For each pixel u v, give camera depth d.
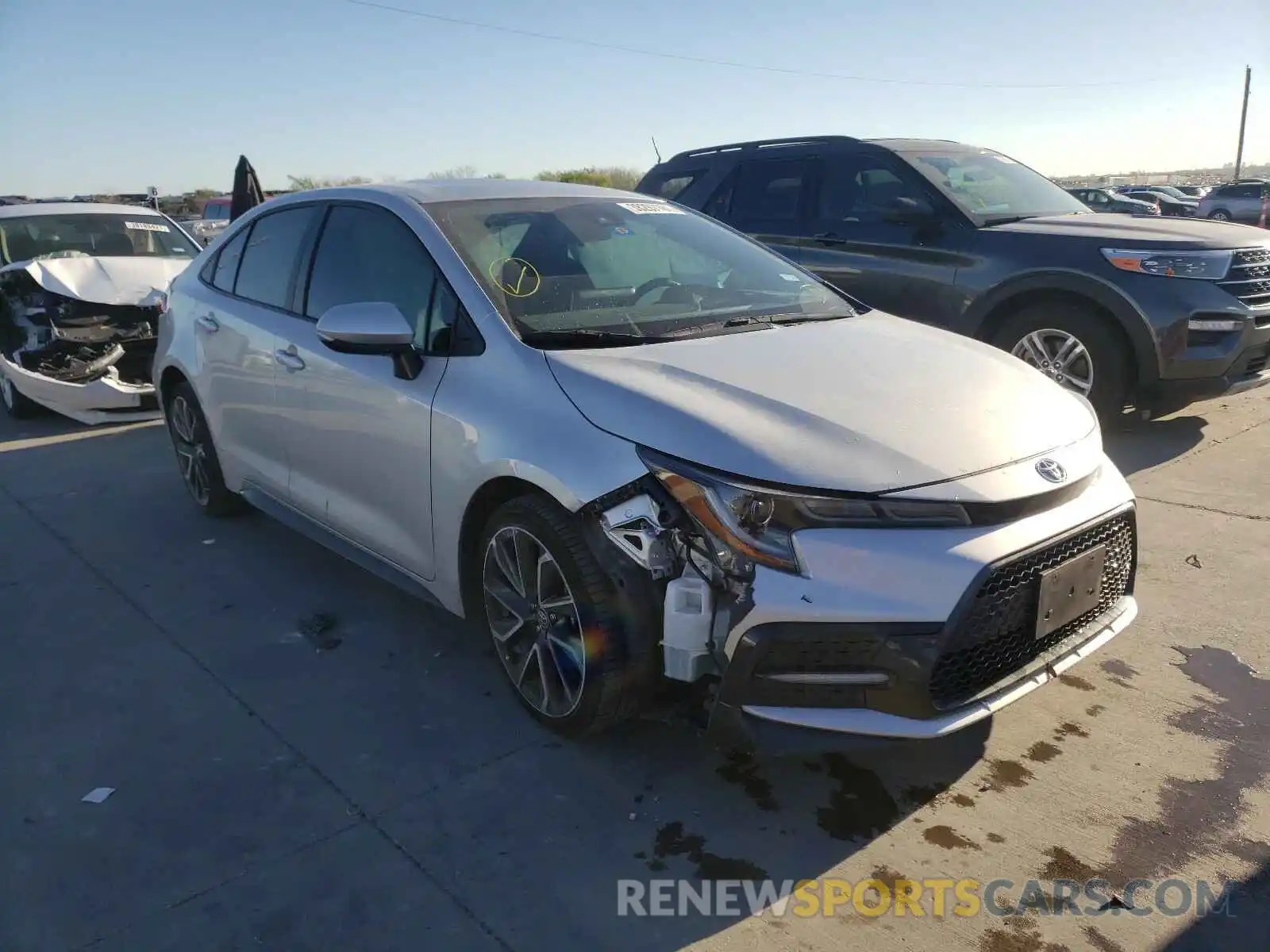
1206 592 4.01
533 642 3.04
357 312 3.16
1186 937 2.25
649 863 2.51
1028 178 7.21
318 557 4.60
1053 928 2.28
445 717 3.20
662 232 3.94
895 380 2.94
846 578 2.38
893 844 2.58
